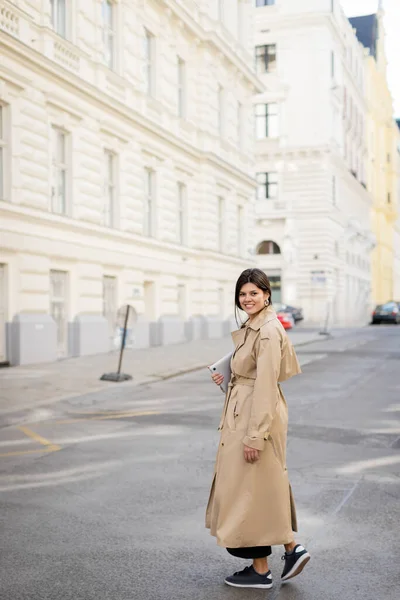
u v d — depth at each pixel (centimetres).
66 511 582
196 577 445
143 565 464
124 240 2300
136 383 1462
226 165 3116
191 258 2902
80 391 1324
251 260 3547
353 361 2031
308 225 5131
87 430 958
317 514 571
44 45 1859
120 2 2281
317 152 5094
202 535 522
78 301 2047
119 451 818
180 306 2880
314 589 427
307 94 5128
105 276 2241
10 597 414
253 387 429
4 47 1677
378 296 7825
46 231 1872
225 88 3203
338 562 469
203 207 2945
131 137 2350
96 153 2133
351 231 5875
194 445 850
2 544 503
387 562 468
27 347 1784
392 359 2095
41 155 1853
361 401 1232
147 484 666
